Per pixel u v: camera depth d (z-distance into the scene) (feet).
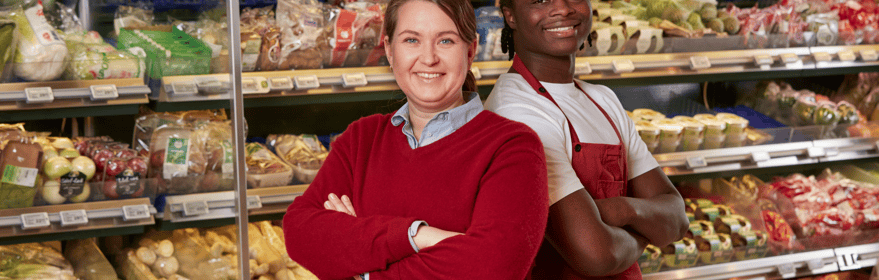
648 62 8.43
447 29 4.10
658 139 8.89
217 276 7.39
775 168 9.66
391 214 4.24
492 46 8.05
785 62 8.97
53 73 6.25
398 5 4.19
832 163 9.95
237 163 7.01
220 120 7.82
